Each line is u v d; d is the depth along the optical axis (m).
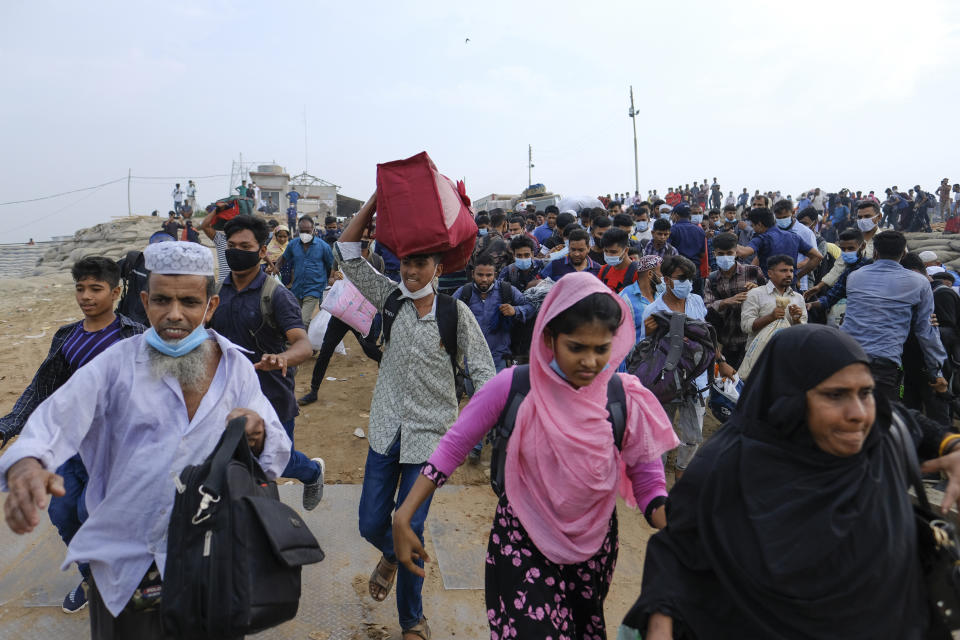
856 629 1.45
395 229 2.98
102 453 1.96
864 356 1.46
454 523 4.36
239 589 1.69
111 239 33.22
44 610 3.24
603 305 1.88
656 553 1.71
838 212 20.20
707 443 1.72
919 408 5.82
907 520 1.50
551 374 1.99
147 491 1.90
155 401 1.93
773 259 5.44
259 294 3.44
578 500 2.01
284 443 2.09
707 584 1.62
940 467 1.65
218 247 5.61
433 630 3.24
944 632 1.53
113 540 1.89
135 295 4.17
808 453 1.51
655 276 5.11
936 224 24.22
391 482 3.03
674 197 24.72
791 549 1.46
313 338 7.71
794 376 1.50
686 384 4.62
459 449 2.17
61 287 19.31
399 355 3.03
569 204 14.89
